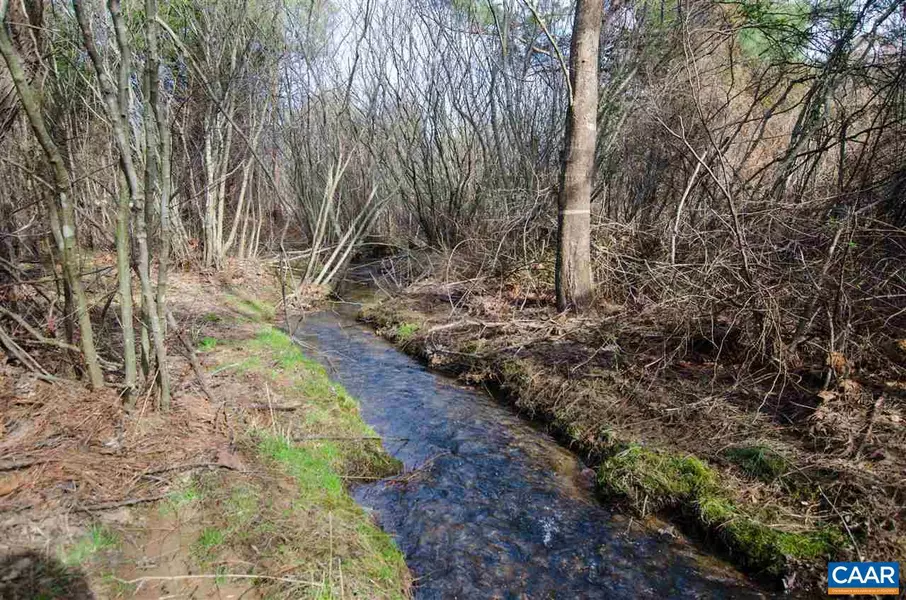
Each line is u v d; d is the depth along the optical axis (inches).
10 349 139.7
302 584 100.9
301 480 136.9
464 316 295.6
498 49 395.2
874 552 116.7
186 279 350.9
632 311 243.1
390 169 470.6
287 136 438.9
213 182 358.0
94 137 306.0
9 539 101.8
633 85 332.2
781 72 248.8
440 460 175.5
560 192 259.4
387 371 254.7
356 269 496.4
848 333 167.0
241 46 351.9
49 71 175.8
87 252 265.3
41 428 130.1
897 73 194.1
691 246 233.5
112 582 97.9
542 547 136.2
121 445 132.0
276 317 335.0
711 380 188.7
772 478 141.3
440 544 135.8
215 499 121.8
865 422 149.0
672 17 332.2
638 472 153.6
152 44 128.7
